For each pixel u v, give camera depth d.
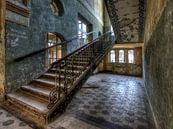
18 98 3.49
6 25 3.72
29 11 4.41
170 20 1.38
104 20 14.52
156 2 2.37
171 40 1.36
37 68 4.88
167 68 1.54
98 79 8.86
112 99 4.48
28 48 4.46
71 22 7.16
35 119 2.87
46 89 3.70
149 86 4.05
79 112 3.33
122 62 12.27
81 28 9.72
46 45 5.32
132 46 11.09
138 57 11.32
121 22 5.36
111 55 12.79
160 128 2.06
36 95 3.50
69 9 6.95
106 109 3.56
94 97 4.70
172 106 1.34
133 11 4.40
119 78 9.42
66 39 6.68
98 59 5.50
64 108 3.25
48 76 4.40
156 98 2.52
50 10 5.51
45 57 5.29
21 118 2.92
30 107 3.01
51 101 3.00
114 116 3.12
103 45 7.02
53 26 5.69
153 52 2.88
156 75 2.47
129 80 8.61
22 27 4.22
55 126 2.62
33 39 4.66
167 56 1.53
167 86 1.55
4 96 3.74
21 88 4.04
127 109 3.57
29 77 4.52
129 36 7.23
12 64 3.93
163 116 1.81
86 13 9.38
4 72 3.72
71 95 3.52
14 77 3.99
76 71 4.18
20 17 4.12
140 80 8.65
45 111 2.78
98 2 12.50
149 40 3.72
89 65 4.58
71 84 3.55
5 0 3.62
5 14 3.67
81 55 5.56
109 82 7.80
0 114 3.11
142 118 3.02
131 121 2.87
